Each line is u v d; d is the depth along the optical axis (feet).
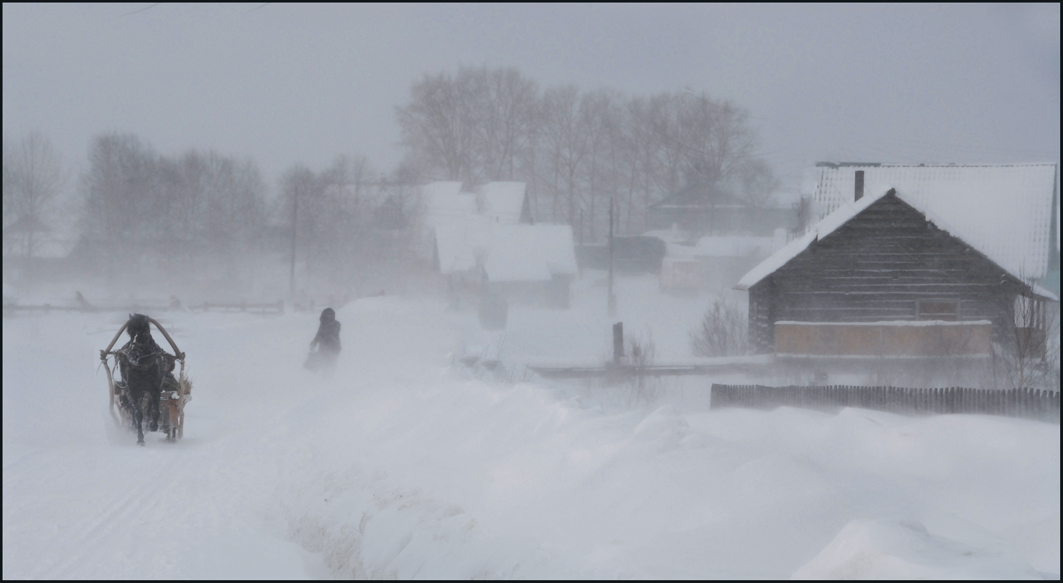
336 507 68.54
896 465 89.15
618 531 53.06
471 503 65.26
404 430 108.99
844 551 40.70
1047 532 66.64
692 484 58.44
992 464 87.86
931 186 329.52
